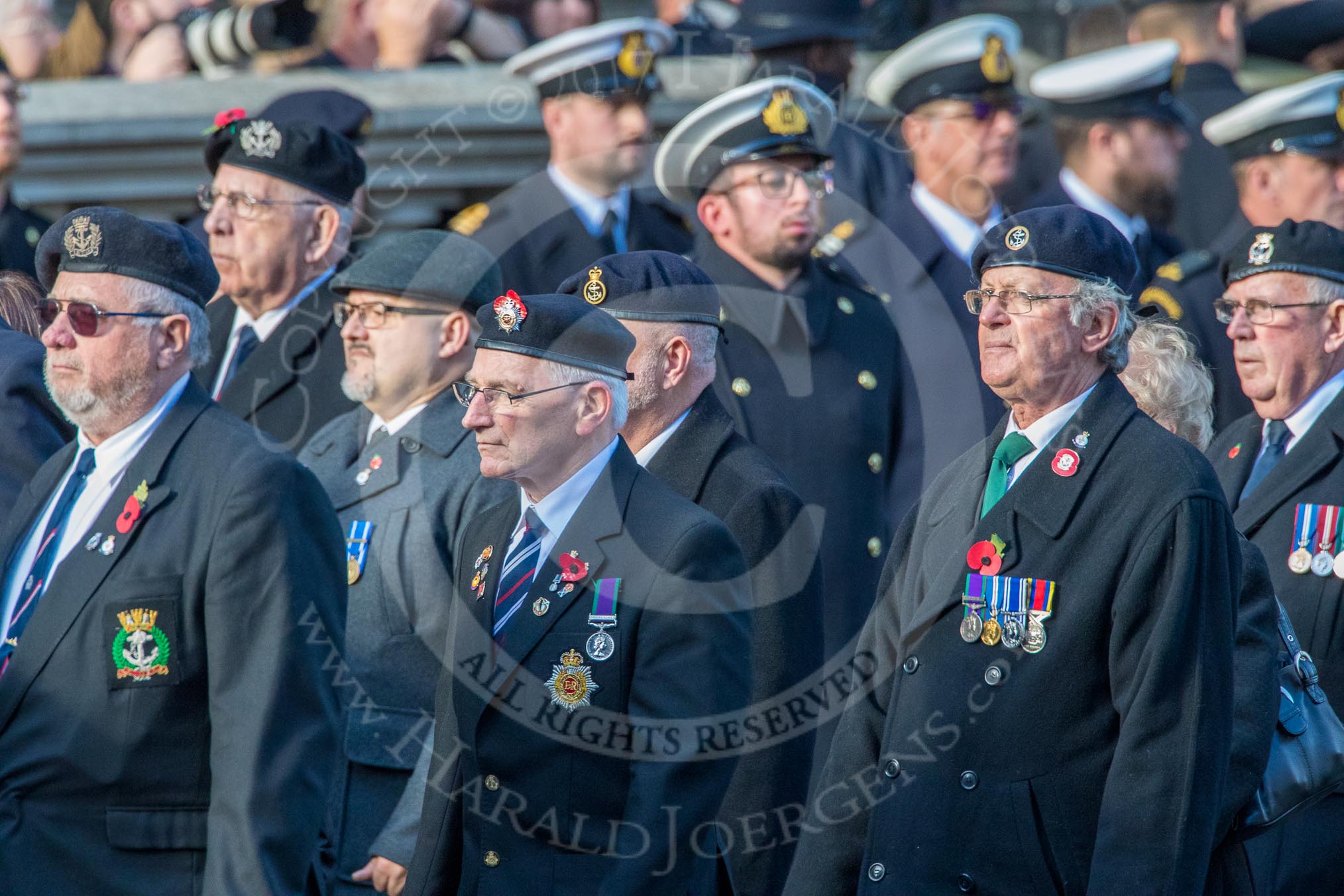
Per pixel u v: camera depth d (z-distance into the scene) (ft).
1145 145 80.07
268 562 42.32
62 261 44.34
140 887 41.83
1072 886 39.96
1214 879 41.52
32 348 53.83
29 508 46.50
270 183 59.00
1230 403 69.87
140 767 42.04
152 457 43.73
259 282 59.41
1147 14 89.51
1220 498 40.40
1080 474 41.22
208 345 45.85
